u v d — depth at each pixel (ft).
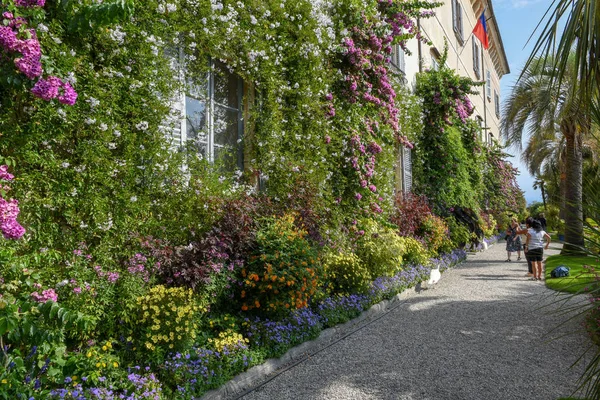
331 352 15.33
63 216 11.55
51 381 9.60
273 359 13.85
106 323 11.79
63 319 9.17
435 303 23.58
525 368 13.66
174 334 11.63
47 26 10.94
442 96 41.81
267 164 19.97
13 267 9.41
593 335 12.37
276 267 15.46
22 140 10.43
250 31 18.79
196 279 13.66
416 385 12.40
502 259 47.44
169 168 14.48
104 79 12.47
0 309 8.64
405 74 38.70
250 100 20.36
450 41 59.00
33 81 9.81
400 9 30.04
